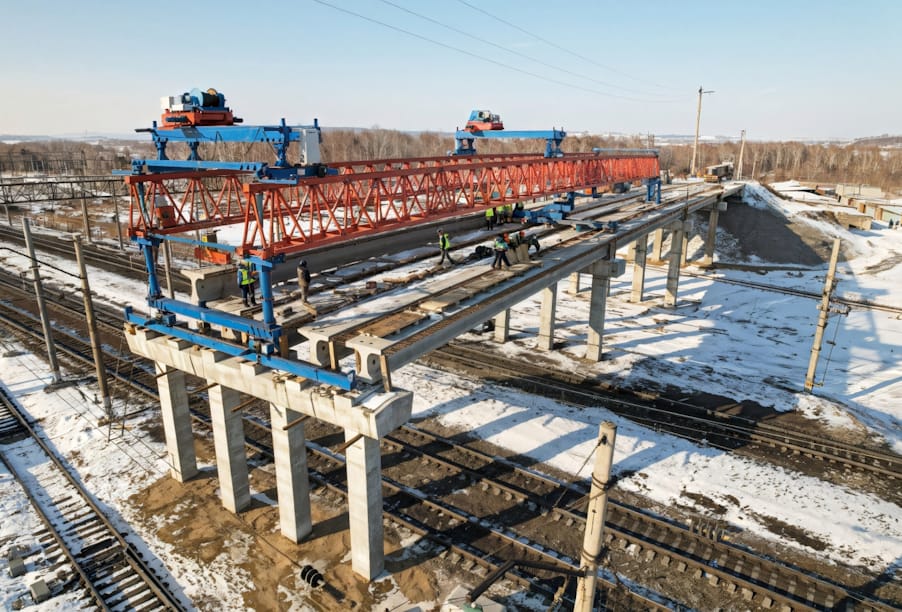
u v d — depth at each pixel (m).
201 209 54.19
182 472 17.09
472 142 30.56
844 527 15.51
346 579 13.48
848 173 138.12
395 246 24.73
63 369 25.06
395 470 17.97
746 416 22.17
